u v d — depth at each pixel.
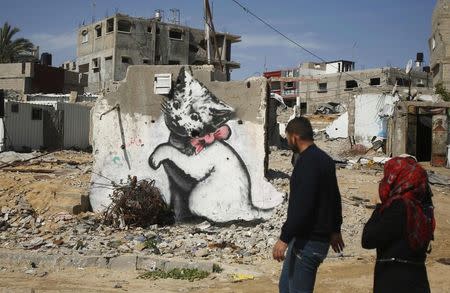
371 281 7.52
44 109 28.06
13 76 48.00
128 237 10.13
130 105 12.05
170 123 11.71
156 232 10.59
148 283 7.50
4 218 11.37
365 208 12.34
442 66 45.16
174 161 11.62
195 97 11.55
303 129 4.31
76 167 18.75
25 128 26.97
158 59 64.44
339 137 44.25
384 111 31.61
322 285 7.32
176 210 11.48
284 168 20.30
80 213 11.81
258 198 10.95
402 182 3.93
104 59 62.81
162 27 64.69
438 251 9.53
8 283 7.50
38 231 10.73
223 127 11.30
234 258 8.88
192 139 11.52
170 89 11.64
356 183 16.41
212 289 7.14
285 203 10.84
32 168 17.98
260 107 11.05
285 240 4.11
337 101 69.62
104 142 12.22
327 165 4.22
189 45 67.31
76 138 30.09
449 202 14.41
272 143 35.97
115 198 11.34
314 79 72.06
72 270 8.34
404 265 3.89
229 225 11.00
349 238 10.05
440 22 45.69
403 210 3.86
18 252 8.91
